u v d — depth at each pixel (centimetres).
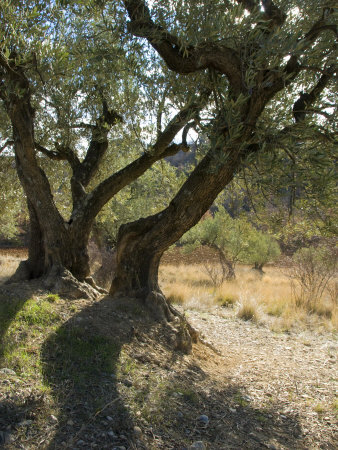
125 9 444
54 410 277
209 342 600
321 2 402
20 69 425
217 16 382
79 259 582
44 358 350
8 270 1178
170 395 353
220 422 326
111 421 280
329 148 414
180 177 855
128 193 1109
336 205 397
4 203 867
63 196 974
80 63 474
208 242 1819
